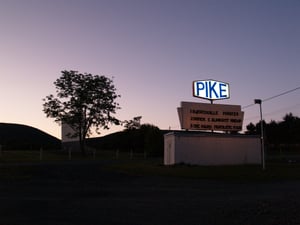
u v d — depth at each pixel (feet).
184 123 117.29
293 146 284.61
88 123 210.59
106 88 214.90
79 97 210.18
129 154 220.02
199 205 44.91
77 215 38.96
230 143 120.57
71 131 256.73
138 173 97.25
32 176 87.86
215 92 123.24
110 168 112.68
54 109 209.56
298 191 57.98
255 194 55.52
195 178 85.05
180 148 115.55
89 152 224.94
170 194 56.85
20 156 171.63
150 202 48.01
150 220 36.14
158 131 207.00
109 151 246.06
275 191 59.00
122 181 78.64
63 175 91.56
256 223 33.81
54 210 42.06
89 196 54.70
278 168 100.48
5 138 343.87
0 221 35.70
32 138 369.71
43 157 174.09
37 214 39.55
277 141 307.99
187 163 115.34
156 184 72.49
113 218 37.27
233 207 42.70
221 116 121.39
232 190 61.77
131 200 50.03
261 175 87.45
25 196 54.34
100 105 212.64
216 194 56.49
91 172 100.22
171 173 94.22
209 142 118.42
